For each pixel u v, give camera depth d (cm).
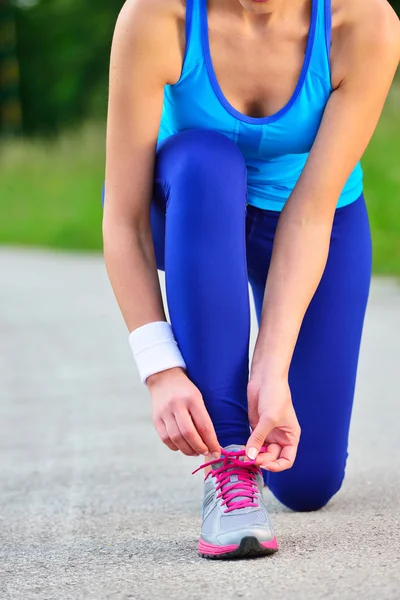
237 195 248
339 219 309
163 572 238
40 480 369
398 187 1227
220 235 246
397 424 445
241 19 255
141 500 331
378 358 611
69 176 1839
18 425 479
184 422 239
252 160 282
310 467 310
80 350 685
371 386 535
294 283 255
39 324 798
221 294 245
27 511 321
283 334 250
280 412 241
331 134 259
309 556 245
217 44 257
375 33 255
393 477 349
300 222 259
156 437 441
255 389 244
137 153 261
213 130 264
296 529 282
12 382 588
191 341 245
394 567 229
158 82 257
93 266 1219
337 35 257
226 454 249
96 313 846
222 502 249
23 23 3303
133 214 263
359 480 350
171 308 248
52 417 494
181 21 254
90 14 3150
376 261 1050
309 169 260
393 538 260
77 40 3161
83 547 271
